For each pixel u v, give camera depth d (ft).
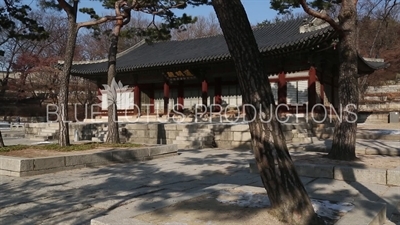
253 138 13.67
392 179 23.24
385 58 108.68
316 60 57.36
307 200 13.10
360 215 13.85
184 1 45.06
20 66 126.82
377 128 67.46
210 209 15.03
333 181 24.66
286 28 68.18
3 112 130.00
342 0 29.94
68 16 39.24
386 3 31.35
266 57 58.54
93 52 149.69
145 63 72.59
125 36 48.34
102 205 19.24
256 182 25.50
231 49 13.79
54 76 122.62
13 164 28.27
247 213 14.32
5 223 16.21
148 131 61.57
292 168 13.26
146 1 43.91
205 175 29.04
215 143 54.44
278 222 13.00
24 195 21.74
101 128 69.46
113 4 44.60
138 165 34.78
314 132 55.88
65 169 31.24
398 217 16.75
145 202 19.19
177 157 41.27
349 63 29.27
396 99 105.70
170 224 12.91
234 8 13.52
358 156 32.14
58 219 16.79
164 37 48.98
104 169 32.24
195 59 63.36
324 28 48.88
